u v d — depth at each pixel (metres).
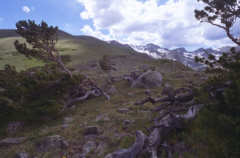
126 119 8.12
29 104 9.57
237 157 3.29
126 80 21.00
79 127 7.98
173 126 5.24
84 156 5.35
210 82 6.05
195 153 3.99
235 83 4.23
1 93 9.67
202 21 15.10
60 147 6.05
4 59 53.59
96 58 63.34
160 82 16.22
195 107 5.91
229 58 5.88
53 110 9.36
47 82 11.06
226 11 12.69
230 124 3.81
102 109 10.78
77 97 14.19
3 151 6.39
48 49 13.42
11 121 9.15
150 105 10.02
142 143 4.59
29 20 12.04
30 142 6.86
